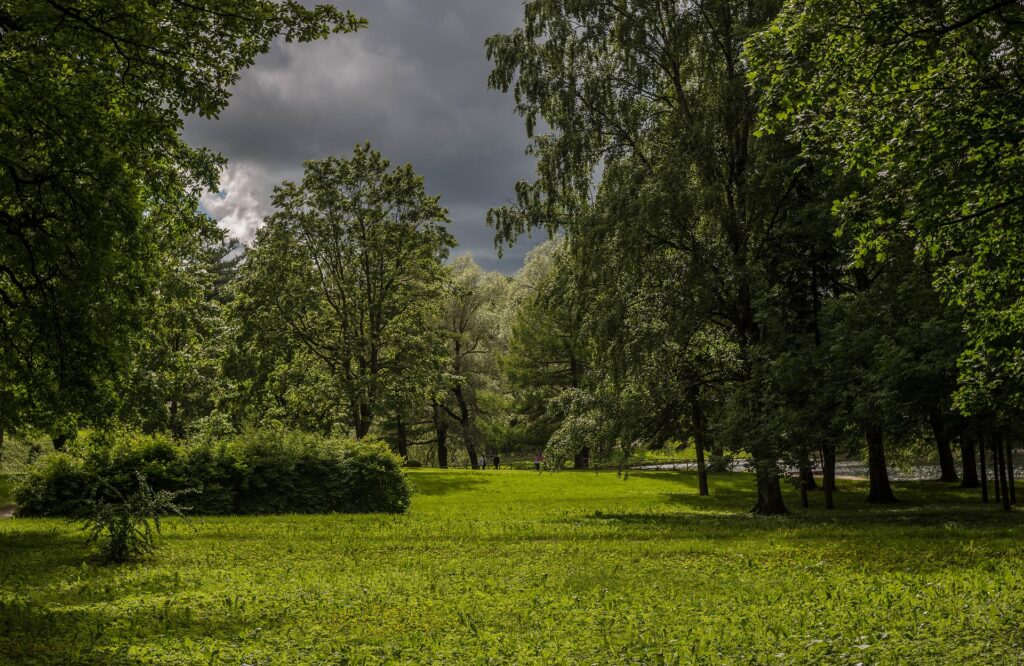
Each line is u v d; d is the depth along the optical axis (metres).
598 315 27.34
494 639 10.30
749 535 20.70
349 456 30.38
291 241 45.56
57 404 16.77
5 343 16.47
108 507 16.67
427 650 9.91
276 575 15.20
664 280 26.52
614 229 26.44
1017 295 17.67
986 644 8.95
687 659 9.10
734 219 25.83
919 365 21.69
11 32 13.26
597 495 38.50
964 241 15.20
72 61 14.28
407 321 48.22
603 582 14.31
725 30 26.30
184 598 12.84
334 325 47.22
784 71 15.19
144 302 19.27
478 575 15.27
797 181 26.86
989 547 17.16
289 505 28.97
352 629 11.04
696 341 29.38
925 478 51.19
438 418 60.78
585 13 27.34
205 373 53.69
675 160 25.72
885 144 14.27
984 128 13.55
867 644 9.16
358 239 46.38
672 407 29.11
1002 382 17.16
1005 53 14.93
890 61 14.12
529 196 29.78
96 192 14.84
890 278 24.58
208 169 23.44
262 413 46.25
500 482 43.09
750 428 25.70
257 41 14.66
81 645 9.66
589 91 27.88
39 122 13.95
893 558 16.16
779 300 27.23
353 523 23.41
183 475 26.98
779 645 9.57
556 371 58.38
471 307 60.66
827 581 13.83
